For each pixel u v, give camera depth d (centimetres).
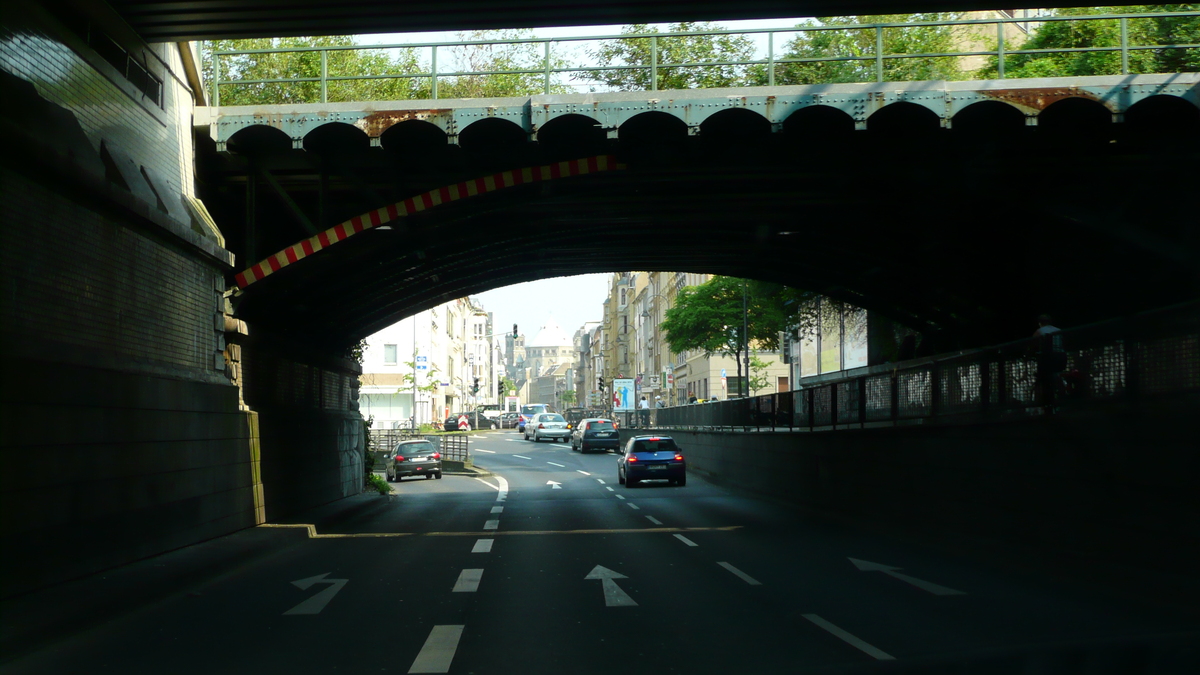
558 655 740
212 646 788
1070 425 1216
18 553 938
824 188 1941
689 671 680
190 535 1417
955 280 2566
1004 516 1383
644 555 1406
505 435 8469
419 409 7969
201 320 1531
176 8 1320
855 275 2766
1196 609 912
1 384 908
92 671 703
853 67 1906
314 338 2545
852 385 2088
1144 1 1409
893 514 1800
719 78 1833
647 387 10788
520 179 1727
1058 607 940
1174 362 1034
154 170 1443
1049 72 2028
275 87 1983
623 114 1609
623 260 2780
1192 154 1756
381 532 1806
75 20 1211
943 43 1998
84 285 1112
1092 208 1995
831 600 990
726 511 2253
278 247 2095
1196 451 980
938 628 829
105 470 1129
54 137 1081
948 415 1590
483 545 1561
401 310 2986
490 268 2755
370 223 1723
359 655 748
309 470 2283
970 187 1928
